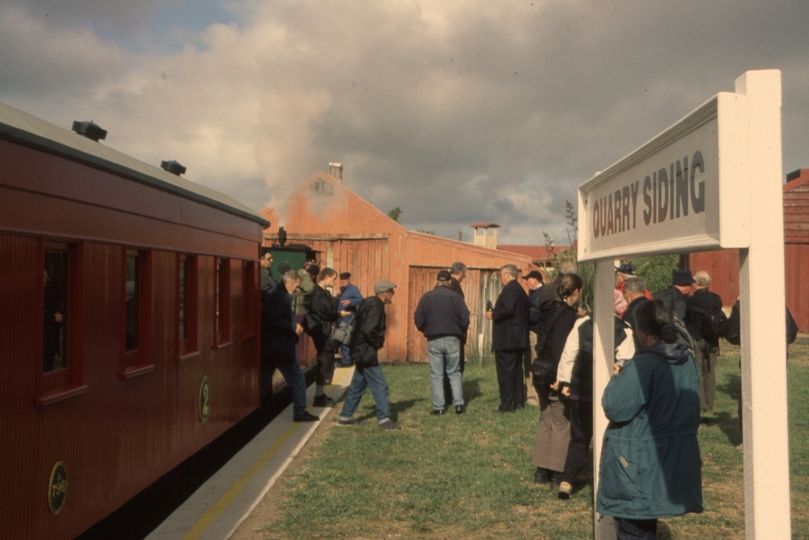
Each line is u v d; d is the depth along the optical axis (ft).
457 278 34.55
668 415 12.48
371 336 28.96
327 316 35.04
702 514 18.61
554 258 40.88
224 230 26.50
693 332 30.37
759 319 8.41
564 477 19.93
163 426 19.65
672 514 12.23
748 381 8.54
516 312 32.14
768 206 8.46
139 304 18.33
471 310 58.59
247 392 30.17
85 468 14.78
